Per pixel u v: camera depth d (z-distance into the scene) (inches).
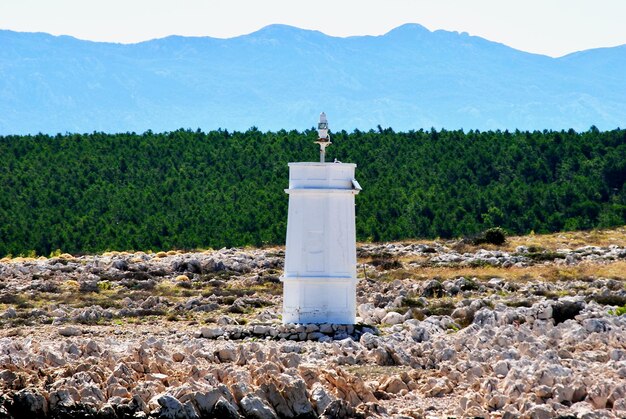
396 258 3223.4
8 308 2154.3
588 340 1662.2
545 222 4202.8
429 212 4173.2
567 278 2635.3
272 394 1269.7
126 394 1294.3
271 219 4067.4
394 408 1290.6
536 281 2583.7
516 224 4131.4
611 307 2057.1
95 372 1358.3
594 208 4291.3
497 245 3540.8
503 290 2444.6
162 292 2469.2
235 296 2373.3
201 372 1379.2
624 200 4431.6
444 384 1374.3
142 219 4212.6
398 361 1537.9
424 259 3179.1
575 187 4520.2
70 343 1608.0
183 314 2106.3
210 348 1628.9
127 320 2031.3
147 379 1368.1
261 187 4552.2
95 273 2741.1
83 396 1274.6
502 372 1425.9
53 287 2465.6
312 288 1797.5
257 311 2164.1
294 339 1764.3
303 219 1801.2
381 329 1863.9
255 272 2856.8
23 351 1540.4
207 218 4133.9
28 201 4407.0
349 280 1793.8
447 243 3737.7
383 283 2608.3
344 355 1572.3
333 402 1254.3
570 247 3472.0
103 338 1774.1
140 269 2824.8
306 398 1269.7
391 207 4197.8
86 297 2343.8
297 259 1801.2
